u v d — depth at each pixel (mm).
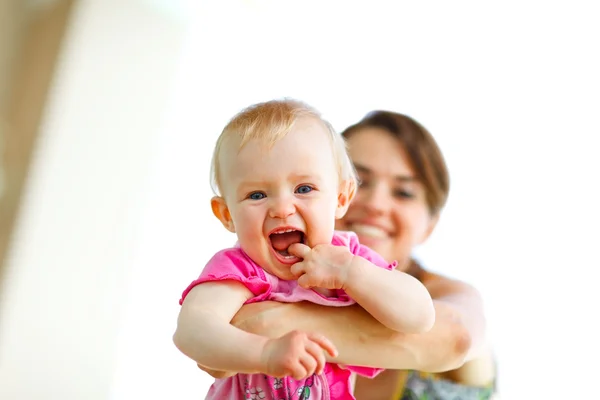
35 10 2936
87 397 2396
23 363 2312
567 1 2461
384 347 928
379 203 1606
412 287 851
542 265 2186
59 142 2518
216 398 942
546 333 2072
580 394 1992
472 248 2205
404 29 2768
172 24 2832
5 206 2605
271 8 2879
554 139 2414
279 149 865
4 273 2408
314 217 864
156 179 2689
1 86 2838
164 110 2744
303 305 915
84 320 2445
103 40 2664
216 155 949
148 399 2471
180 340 779
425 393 1414
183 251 2652
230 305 840
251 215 867
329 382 931
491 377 1483
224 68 2912
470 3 2582
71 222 2484
